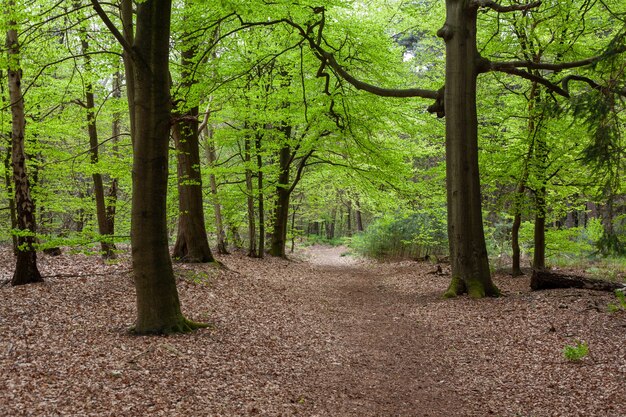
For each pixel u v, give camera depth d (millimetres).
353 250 29578
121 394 4898
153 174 7281
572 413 5059
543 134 12492
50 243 8266
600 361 6285
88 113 12688
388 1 16828
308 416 5129
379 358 7562
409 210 19234
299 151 17703
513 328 8336
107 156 13289
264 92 13797
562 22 12133
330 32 12555
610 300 9008
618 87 6566
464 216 11391
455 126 11391
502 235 20781
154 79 7105
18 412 4199
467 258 11383
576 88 12977
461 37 11312
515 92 13742
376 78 14297
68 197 15852
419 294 12969
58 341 6383
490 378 6383
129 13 8656
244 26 9891
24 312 7547
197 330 7754
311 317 10156
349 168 17688
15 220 13203
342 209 41031
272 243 21266
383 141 16516
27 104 11562
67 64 13922
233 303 10141
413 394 6027
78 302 8484
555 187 13844
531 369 6461
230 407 5027
